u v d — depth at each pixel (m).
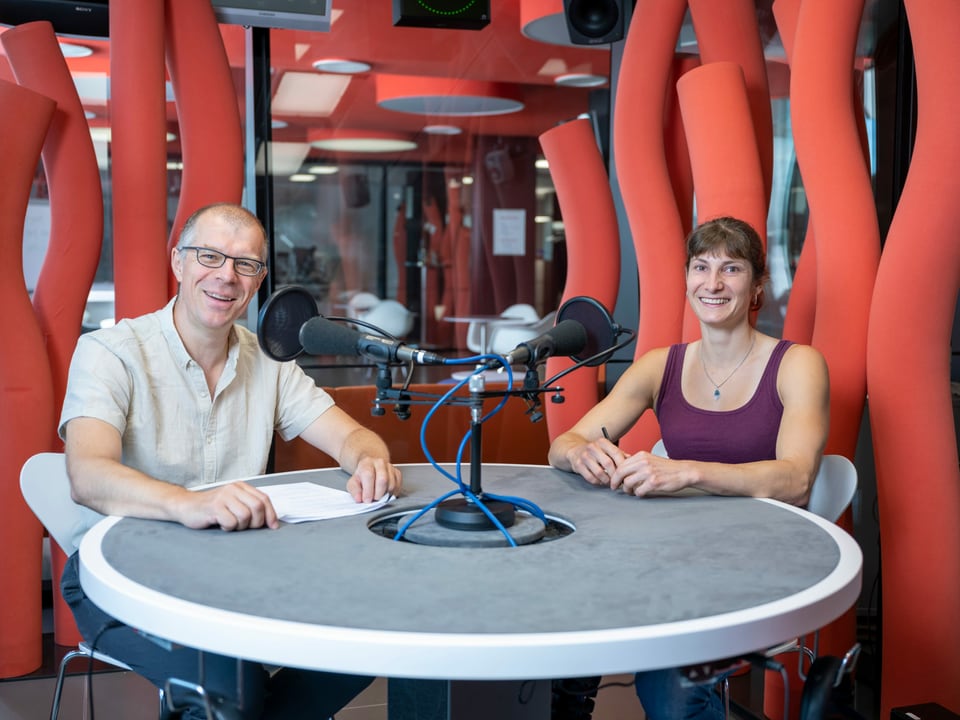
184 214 3.24
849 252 2.59
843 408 2.62
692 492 2.03
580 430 2.39
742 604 1.29
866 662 3.23
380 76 6.72
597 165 3.53
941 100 2.33
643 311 3.21
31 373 3.03
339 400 3.43
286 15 3.55
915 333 2.43
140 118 3.10
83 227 3.23
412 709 1.59
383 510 1.85
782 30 2.91
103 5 3.60
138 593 1.33
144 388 2.17
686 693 1.80
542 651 1.15
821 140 2.59
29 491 2.08
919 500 2.46
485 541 1.62
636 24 3.17
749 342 2.39
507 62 6.54
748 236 2.36
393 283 8.54
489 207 8.33
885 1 3.69
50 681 3.06
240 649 1.21
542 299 8.45
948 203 2.35
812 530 1.70
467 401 1.75
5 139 2.93
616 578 1.41
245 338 2.37
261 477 2.18
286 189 8.12
